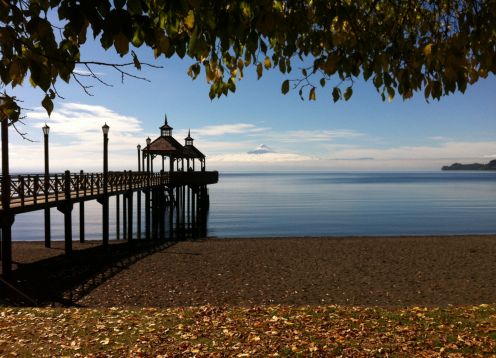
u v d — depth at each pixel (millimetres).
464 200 89875
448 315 8852
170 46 3785
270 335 7797
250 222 51344
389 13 5527
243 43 3637
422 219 55094
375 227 46906
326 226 47906
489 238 28125
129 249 24891
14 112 3572
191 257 21172
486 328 7750
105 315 9500
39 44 3188
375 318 8859
